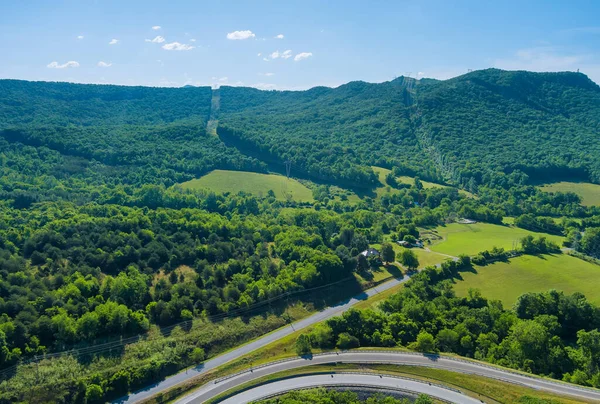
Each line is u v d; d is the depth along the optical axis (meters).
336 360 123.19
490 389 109.50
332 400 104.50
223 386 113.50
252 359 131.00
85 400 111.69
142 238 191.50
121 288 148.12
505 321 144.38
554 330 145.50
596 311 151.88
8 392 108.88
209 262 184.25
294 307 163.88
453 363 121.88
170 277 167.25
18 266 156.88
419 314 146.75
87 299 145.25
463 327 140.50
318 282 176.12
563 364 127.12
